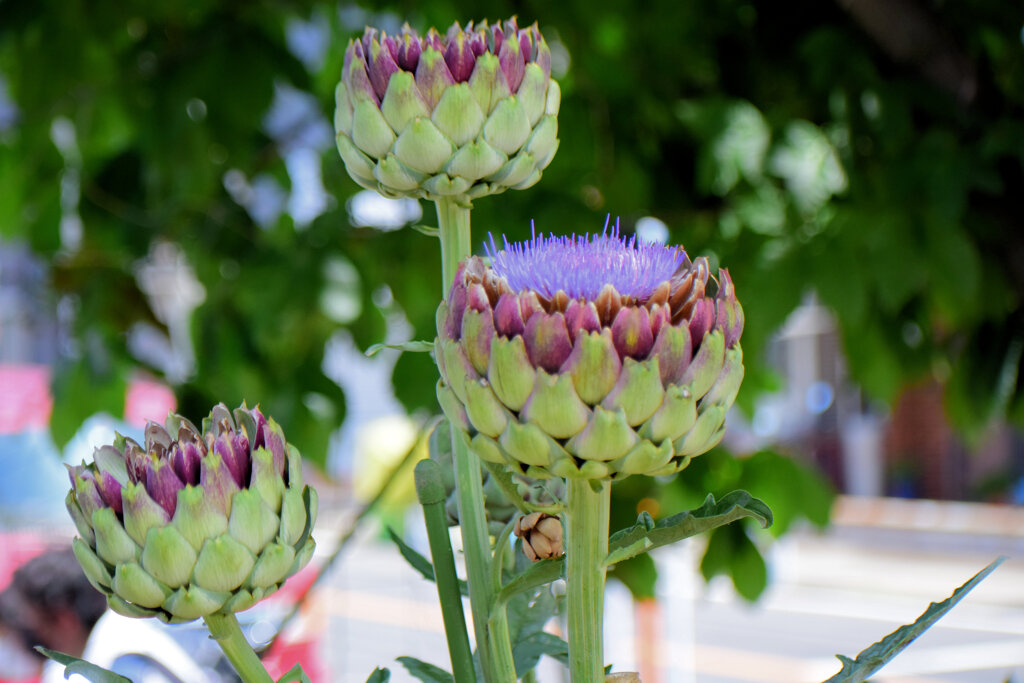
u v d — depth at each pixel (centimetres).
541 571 139
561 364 133
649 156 318
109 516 138
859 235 240
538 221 264
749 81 306
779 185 282
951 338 307
